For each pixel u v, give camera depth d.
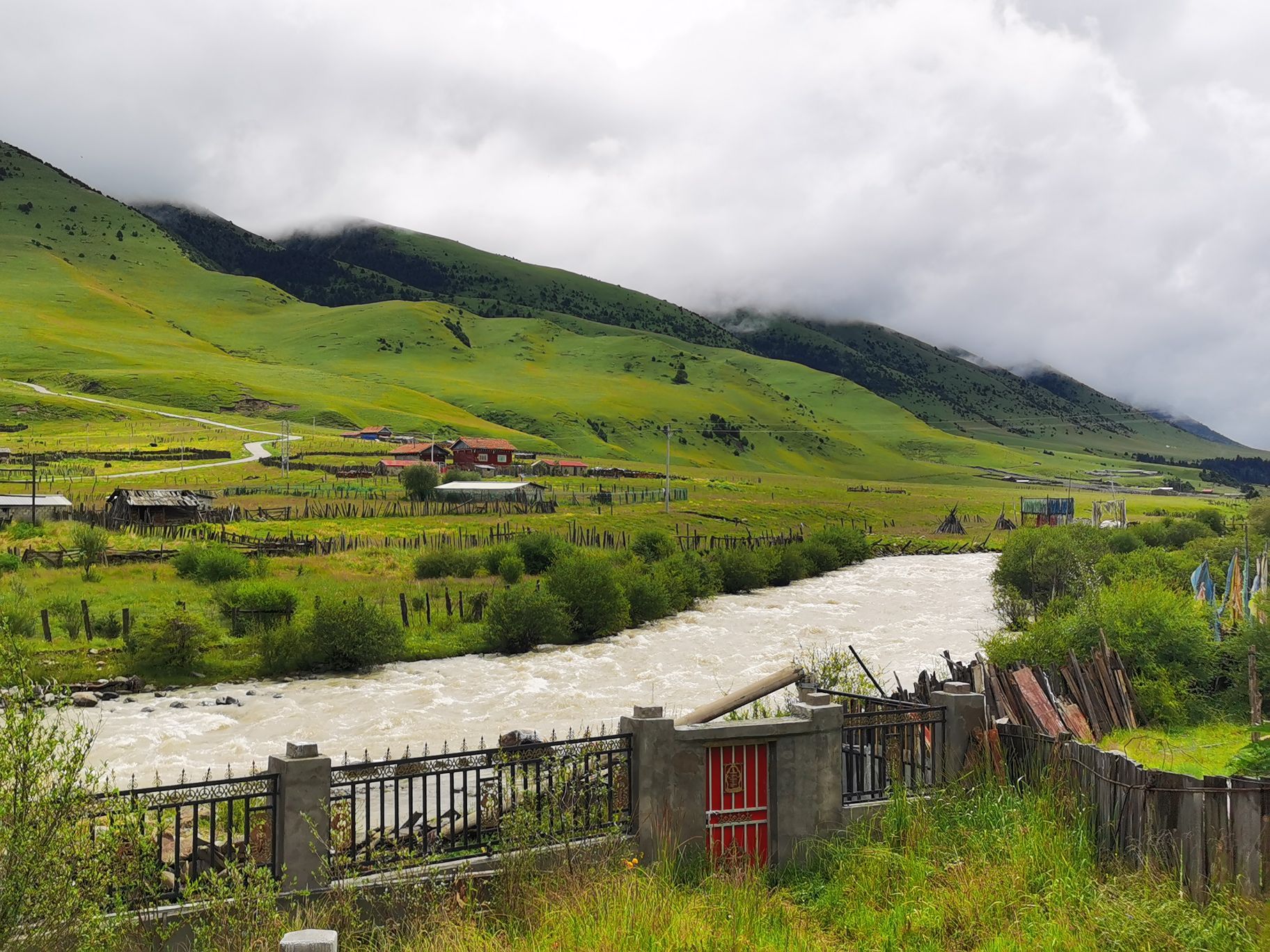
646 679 39.25
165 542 74.31
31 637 40.09
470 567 64.88
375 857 11.24
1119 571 48.88
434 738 29.22
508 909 10.78
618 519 114.88
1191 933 9.63
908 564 97.56
